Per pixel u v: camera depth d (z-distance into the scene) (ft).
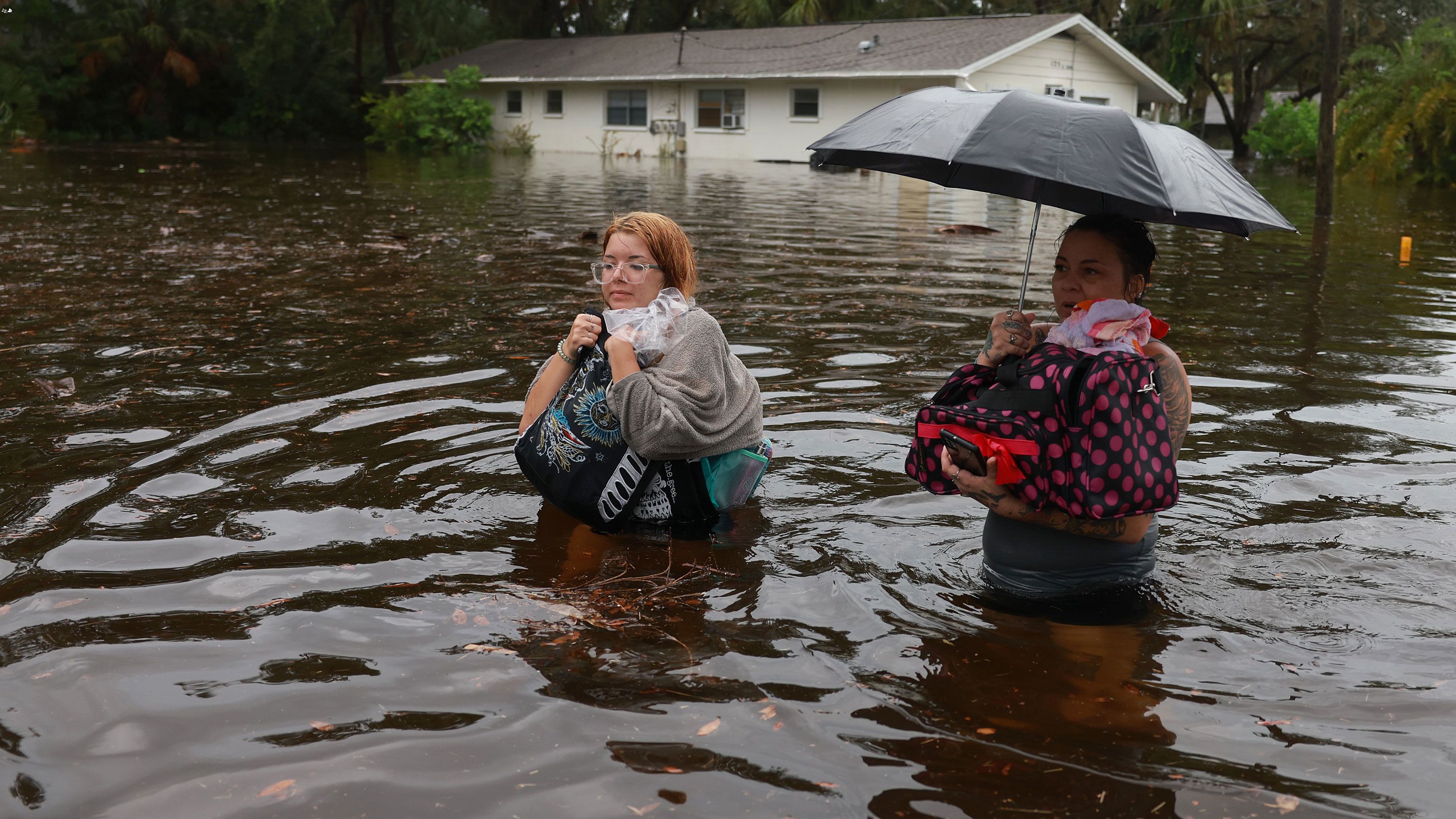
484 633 7.95
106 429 12.66
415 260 27.84
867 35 89.15
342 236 32.73
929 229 37.83
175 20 109.91
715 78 88.38
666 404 9.73
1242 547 9.78
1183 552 9.66
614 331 10.09
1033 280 25.84
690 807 5.87
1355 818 5.86
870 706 7.02
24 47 103.45
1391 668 7.63
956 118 8.23
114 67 105.81
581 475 10.02
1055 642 7.98
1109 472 8.04
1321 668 7.63
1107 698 7.17
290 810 5.80
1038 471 8.27
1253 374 16.33
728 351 10.49
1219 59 118.21
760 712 6.90
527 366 16.17
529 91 104.17
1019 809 5.91
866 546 9.78
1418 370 16.61
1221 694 7.26
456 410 13.71
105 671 7.23
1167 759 6.45
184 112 112.16
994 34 81.15
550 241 32.48
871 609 8.48
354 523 10.00
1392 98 64.64
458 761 6.28
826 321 20.25
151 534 9.62
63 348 16.84
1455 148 62.23
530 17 134.41
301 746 6.40
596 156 93.71
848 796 6.00
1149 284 8.61
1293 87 164.55
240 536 9.61
